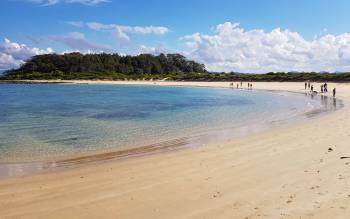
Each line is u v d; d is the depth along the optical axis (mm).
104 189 10430
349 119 24797
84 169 13148
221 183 10672
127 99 57750
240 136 20219
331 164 12320
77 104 48000
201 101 52281
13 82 167500
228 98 58500
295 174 11305
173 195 9703
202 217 8125
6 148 17891
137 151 16719
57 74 183750
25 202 9398
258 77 130375
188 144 18234
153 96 65812
